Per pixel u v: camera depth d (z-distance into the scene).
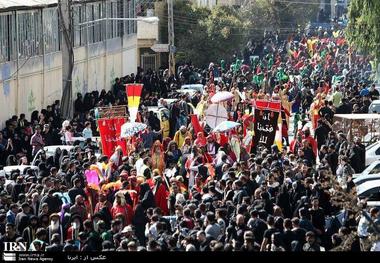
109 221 37.78
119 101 78.31
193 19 119.44
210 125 58.12
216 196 40.31
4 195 39.66
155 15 119.62
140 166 44.88
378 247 33.06
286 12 146.00
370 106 66.81
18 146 56.06
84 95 79.75
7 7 65.06
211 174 46.50
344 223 35.69
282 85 84.06
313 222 37.59
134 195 40.19
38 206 38.94
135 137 52.84
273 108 53.25
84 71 84.00
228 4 144.75
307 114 75.94
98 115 55.62
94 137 59.03
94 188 41.31
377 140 58.47
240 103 67.19
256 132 53.56
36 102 71.56
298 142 55.09
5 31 65.50
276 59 121.94
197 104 70.81
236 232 34.41
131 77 87.81
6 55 65.75
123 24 97.50
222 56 120.06
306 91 78.69
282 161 47.50
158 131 62.16
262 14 143.25
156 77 88.75
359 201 36.16
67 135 56.56
